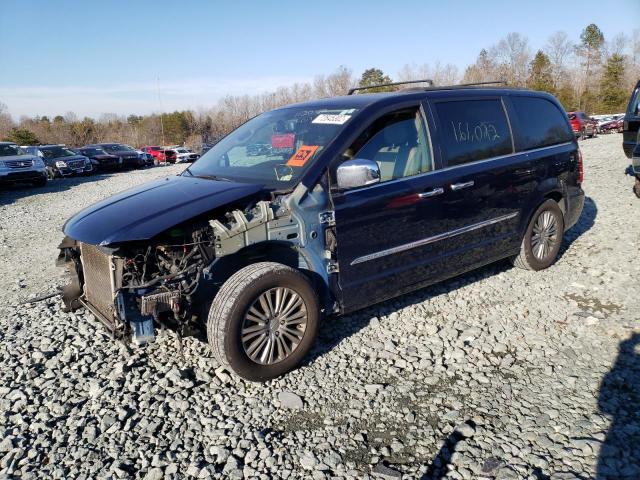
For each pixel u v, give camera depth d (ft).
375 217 13.52
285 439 10.18
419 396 11.52
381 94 15.05
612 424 10.23
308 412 11.07
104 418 10.94
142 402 11.50
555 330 14.42
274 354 12.17
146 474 9.34
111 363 13.37
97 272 12.85
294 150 13.85
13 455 9.98
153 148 139.95
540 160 18.01
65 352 13.84
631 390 11.41
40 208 46.88
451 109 15.70
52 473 9.41
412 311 15.88
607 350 13.19
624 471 8.94
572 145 19.84
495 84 18.37
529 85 233.14
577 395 11.29
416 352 13.44
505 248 17.38
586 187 35.17
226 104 227.40
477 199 15.85
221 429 10.53
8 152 67.36
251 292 11.53
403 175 14.30
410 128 14.80
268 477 9.18
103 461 9.72
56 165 83.46
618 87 221.87
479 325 14.83
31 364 13.44
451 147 15.37
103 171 98.37
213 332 11.49
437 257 15.12
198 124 228.43
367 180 12.00
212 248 11.94
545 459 9.33
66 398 11.81
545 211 18.66
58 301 18.12
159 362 13.35
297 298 12.27
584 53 275.59
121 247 11.56
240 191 12.42
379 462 9.46
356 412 11.02
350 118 13.69
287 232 12.35
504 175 16.63
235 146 15.98
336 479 9.08
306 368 12.85
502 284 17.87
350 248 13.21
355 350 13.67
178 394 11.80
